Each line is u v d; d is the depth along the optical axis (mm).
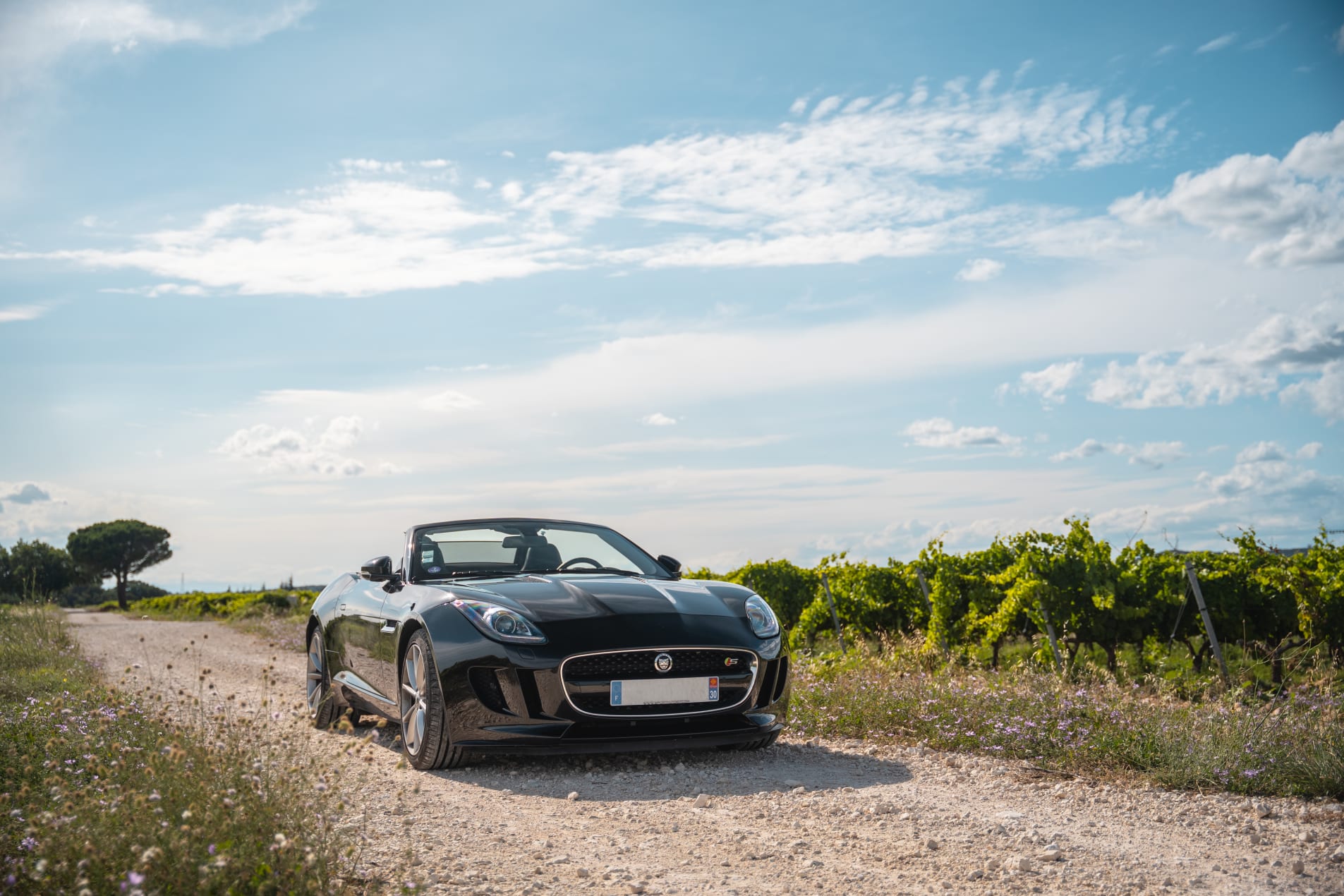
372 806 4059
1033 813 3965
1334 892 2959
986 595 9953
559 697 4535
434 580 5684
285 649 13789
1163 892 2965
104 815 2779
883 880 3105
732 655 4840
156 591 98875
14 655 10586
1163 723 5023
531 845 3510
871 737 5766
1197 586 7867
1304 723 4793
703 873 3193
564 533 6371
